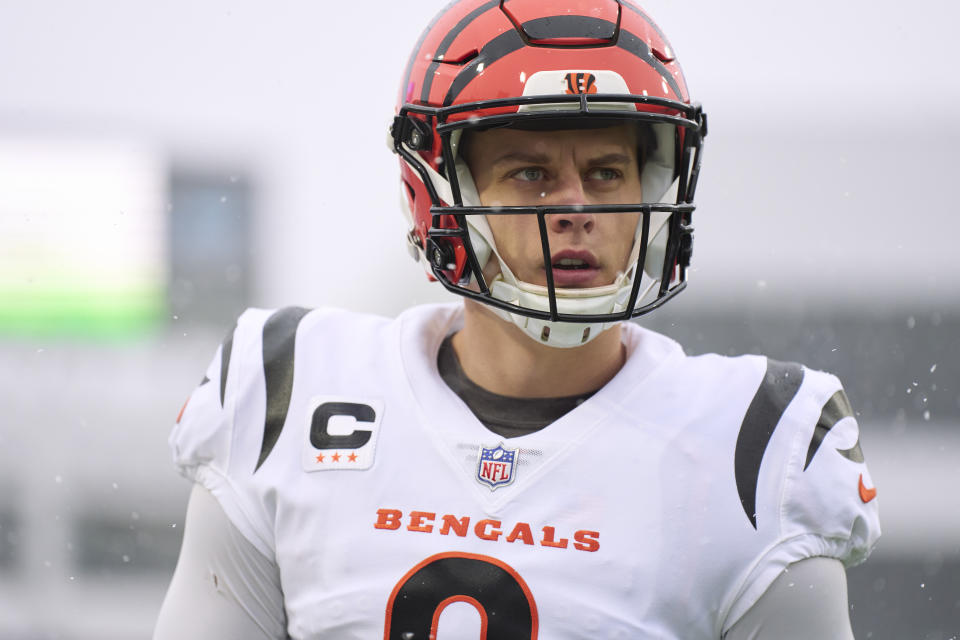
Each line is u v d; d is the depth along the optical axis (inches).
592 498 201.0
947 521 557.9
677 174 220.7
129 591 568.4
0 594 569.6
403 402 215.3
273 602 215.6
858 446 210.4
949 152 652.1
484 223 207.5
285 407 219.3
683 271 224.1
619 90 204.2
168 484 603.5
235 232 740.0
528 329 204.2
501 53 210.1
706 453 202.7
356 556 202.1
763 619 196.2
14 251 711.7
